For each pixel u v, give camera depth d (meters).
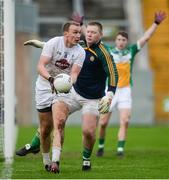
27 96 60.38
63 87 22.86
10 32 29.33
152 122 63.84
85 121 24.55
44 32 79.62
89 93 24.58
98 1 83.75
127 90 34.62
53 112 23.59
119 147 33.28
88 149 25.08
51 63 23.78
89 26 24.56
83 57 23.67
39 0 83.50
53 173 23.61
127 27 77.38
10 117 29.28
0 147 29.06
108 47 34.66
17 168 26.11
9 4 28.80
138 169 26.19
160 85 72.25
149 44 74.62
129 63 34.69
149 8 78.25
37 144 25.66
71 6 83.31
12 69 31.14
